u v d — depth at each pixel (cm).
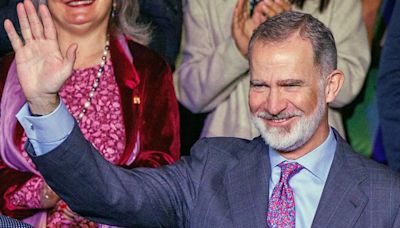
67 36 1218
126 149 1191
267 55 928
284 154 965
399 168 1417
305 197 956
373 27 1462
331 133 979
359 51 1388
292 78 924
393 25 1419
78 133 895
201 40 1380
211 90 1355
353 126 1443
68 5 1207
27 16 876
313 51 934
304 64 927
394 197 949
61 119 886
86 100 1201
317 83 938
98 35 1225
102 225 1175
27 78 869
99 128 1193
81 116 1194
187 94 1380
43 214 1180
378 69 1446
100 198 915
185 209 974
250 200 958
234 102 1361
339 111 1406
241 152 994
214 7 1380
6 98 1210
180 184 976
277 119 930
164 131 1217
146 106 1217
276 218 947
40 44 872
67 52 868
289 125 931
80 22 1208
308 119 934
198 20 1383
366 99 1443
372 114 1441
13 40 872
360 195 948
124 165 1183
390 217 943
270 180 968
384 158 1444
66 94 1202
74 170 896
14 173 1190
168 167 986
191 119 1396
